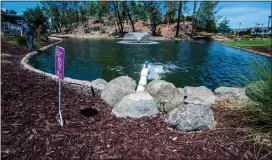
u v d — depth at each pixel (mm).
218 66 11156
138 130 3189
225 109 4164
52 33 48500
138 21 47938
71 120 3371
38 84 5230
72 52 16344
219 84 7750
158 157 2604
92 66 10617
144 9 38812
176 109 3537
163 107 4066
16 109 3555
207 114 3381
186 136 3086
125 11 42844
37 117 3350
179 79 8383
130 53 16250
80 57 13680
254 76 4012
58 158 2506
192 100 4355
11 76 5859
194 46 23266
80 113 3686
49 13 49312
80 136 2928
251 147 2885
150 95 4023
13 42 14820
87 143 2785
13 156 2490
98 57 13750
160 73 9305
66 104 4008
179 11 37406
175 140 2971
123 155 2604
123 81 4656
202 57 14594
